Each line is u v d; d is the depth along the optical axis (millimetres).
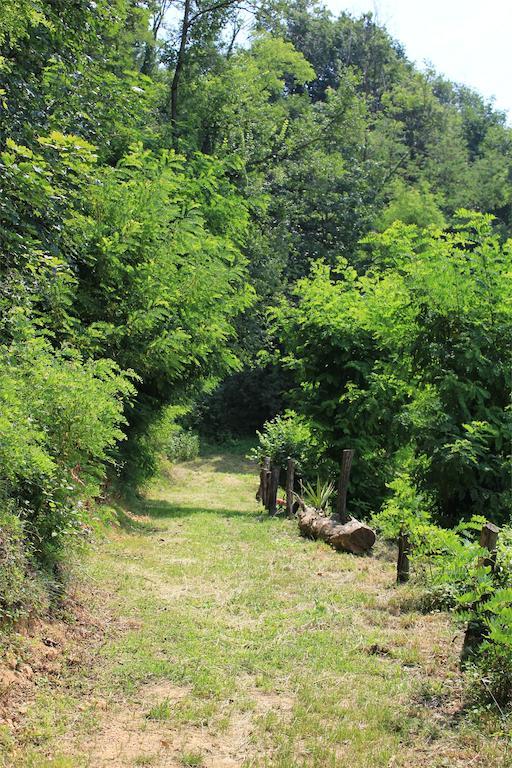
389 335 12367
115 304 12266
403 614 7270
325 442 14680
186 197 14938
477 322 10617
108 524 8391
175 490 20562
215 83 23797
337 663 5992
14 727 4621
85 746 4523
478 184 44562
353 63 49406
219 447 32750
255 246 24266
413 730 4852
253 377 33906
